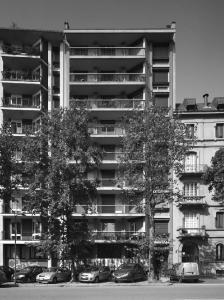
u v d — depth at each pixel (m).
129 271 38.75
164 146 39.50
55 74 56.25
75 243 38.47
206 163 51.66
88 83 54.66
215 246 50.50
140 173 40.00
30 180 39.25
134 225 52.22
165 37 56.56
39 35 55.66
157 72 56.66
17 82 52.78
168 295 27.09
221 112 52.19
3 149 37.38
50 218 39.47
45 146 39.22
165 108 40.91
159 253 47.59
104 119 55.44
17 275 39.34
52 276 38.09
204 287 33.34
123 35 56.62
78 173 38.84
